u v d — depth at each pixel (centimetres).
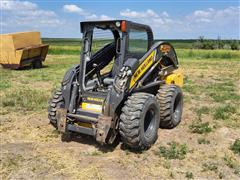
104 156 513
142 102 504
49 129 647
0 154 518
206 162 495
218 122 702
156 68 652
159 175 450
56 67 1972
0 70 1758
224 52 3441
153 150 539
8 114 758
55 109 602
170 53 684
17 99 902
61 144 566
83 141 580
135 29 560
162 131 642
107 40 571
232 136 616
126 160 496
